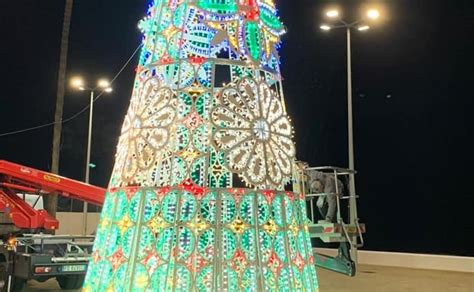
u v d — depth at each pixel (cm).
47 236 1184
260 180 459
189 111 463
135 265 437
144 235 441
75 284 1191
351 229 1280
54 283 1323
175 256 431
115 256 450
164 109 465
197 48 491
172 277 428
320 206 1225
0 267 1172
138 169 464
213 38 477
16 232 1355
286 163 486
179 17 487
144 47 503
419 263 1772
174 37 481
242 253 439
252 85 477
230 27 483
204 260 436
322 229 1169
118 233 454
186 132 462
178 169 457
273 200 460
